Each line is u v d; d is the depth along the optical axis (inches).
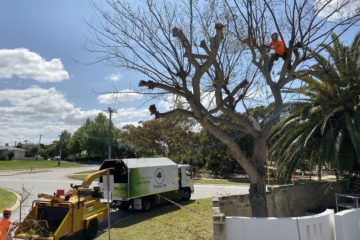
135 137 1829.5
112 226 673.6
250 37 359.6
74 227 551.2
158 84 348.2
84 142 3973.9
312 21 350.9
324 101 641.0
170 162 954.1
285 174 648.4
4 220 476.4
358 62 597.6
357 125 576.4
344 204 580.1
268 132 386.6
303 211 625.6
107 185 519.5
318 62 470.6
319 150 634.2
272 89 382.0
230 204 477.7
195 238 486.9
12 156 4680.1
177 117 475.8
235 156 382.9
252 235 305.6
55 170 2721.5
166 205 920.9
